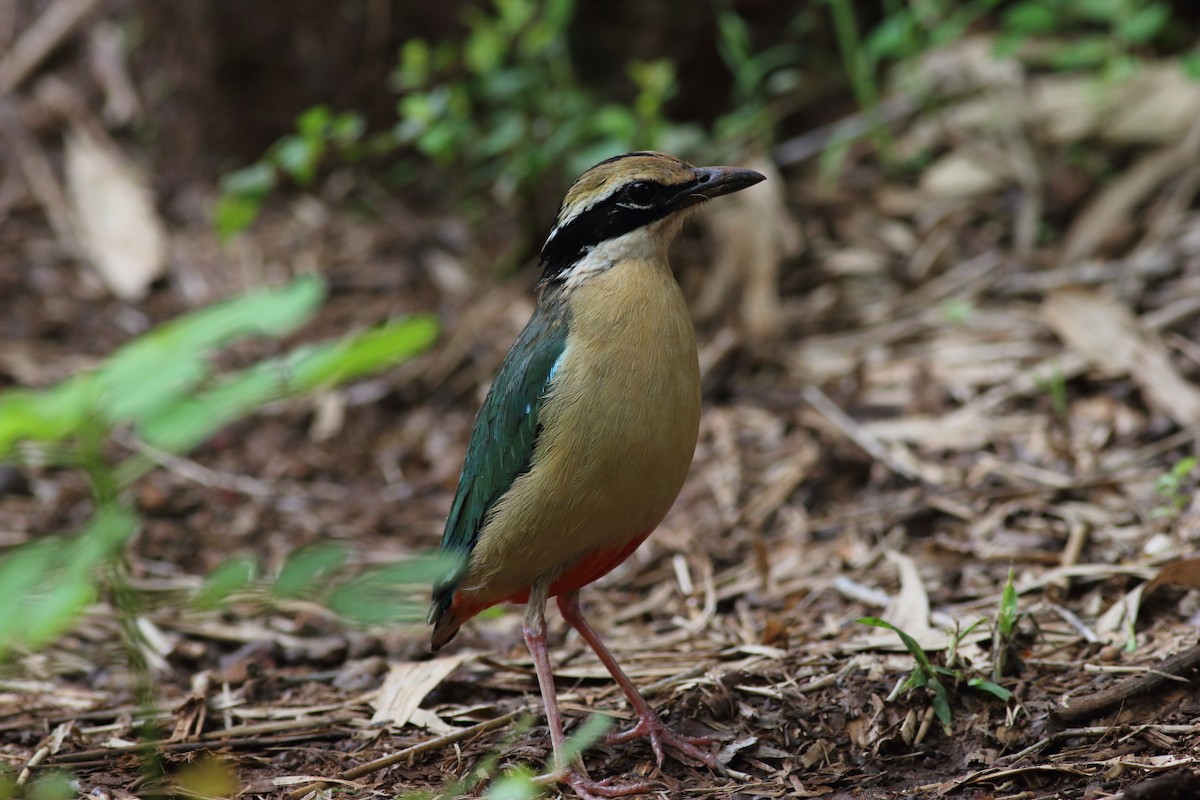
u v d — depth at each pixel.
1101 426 11.85
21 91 18.89
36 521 12.70
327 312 15.79
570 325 7.86
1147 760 7.18
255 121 17.67
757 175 8.32
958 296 14.13
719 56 17.16
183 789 7.79
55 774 8.05
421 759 8.23
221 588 4.80
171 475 13.65
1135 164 14.73
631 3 16.97
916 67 16.75
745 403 13.54
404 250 16.77
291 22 17.36
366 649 10.12
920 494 11.49
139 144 18.25
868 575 10.41
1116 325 12.81
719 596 10.55
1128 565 9.60
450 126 15.17
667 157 8.30
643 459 7.72
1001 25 17.16
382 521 12.67
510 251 16.28
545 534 7.91
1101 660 8.48
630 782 7.84
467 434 14.02
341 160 17.83
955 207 15.23
